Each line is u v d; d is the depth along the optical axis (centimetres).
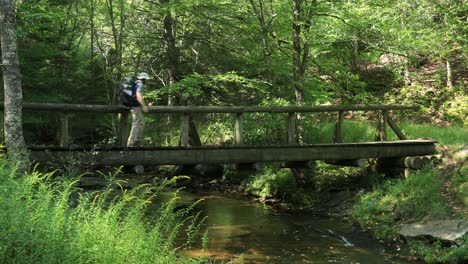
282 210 1216
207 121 1764
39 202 493
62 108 855
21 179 555
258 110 1032
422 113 1789
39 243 412
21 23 1296
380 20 1297
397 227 962
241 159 999
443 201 1010
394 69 1973
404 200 1038
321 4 1289
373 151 1148
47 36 1474
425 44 1375
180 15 1416
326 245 928
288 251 885
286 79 1364
